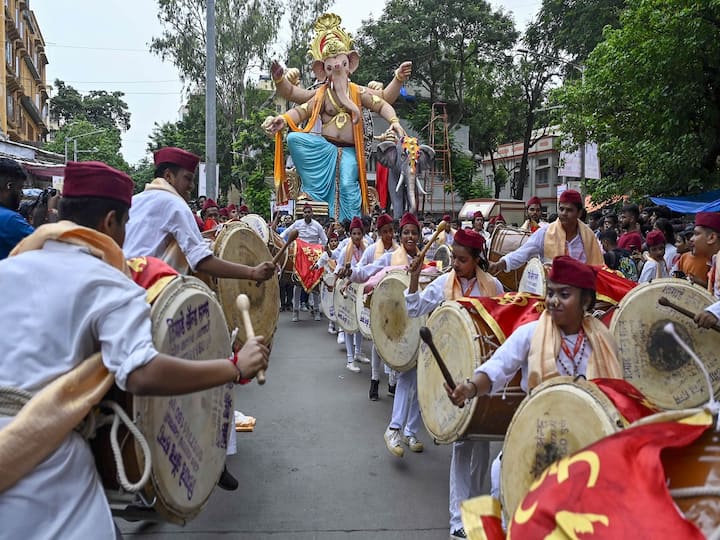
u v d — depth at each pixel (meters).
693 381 4.65
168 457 2.56
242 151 36.69
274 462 5.47
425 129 36.00
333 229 15.58
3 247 4.21
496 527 2.45
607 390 2.55
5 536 1.98
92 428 2.29
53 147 56.12
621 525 1.71
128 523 4.33
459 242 4.83
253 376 2.45
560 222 5.89
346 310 8.82
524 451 2.69
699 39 12.52
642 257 9.13
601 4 26.08
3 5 35.91
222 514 4.47
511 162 48.38
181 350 2.63
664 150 14.42
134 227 4.06
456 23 35.34
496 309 3.99
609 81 14.27
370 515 4.48
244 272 4.16
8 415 2.07
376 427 6.46
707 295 4.68
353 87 22.08
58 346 2.14
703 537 1.59
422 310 5.00
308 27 37.56
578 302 3.27
